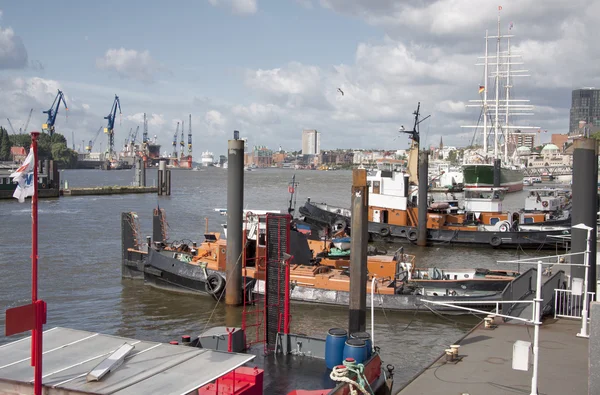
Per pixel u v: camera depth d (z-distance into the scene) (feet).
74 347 36.78
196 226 215.72
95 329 85.61
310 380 51.29
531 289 72.95
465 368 45.55
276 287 62.59
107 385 30.86
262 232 106.22
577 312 62.39
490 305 91.76
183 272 104.73
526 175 621.72
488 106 433.07
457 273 104.88
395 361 73.15
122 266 118.42
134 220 122.11
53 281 114.83
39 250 150.82
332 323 87.97
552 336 54.29
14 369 33.01
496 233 170.30
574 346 51.13
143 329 85.71
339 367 41.04
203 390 38.91
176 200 347.56
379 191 183.93
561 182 606.14
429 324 88.84
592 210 62.64
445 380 42.86
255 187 511.81
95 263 133.69
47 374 32.40
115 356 34.24
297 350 58.03
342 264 109.70
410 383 42.22
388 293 94.63
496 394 40.04
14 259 137.39
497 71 420.77
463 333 84.99
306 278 98.07
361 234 60.95
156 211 127.54
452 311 91.61
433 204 196.65
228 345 57.41
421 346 79.10
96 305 98.27
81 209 272.51
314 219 194.59
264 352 58.90
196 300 101.19
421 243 173.06
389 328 86.84
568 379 43.01
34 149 32.83
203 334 58.90
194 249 116.78
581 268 63.10
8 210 259.60
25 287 109.40
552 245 167.63
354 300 61.57
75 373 32.53
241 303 96.22
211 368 33.32
